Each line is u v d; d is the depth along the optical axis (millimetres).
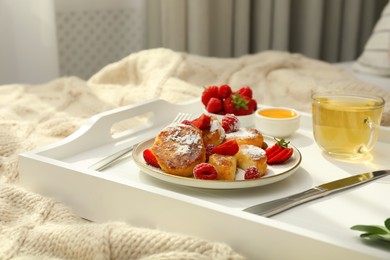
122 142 1133
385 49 1722
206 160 990
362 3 2477
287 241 813
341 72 1638
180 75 1572
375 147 1113
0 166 1097
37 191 1004
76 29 2186
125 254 824
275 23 2281
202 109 1301
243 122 1192
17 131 1227
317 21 2320
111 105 1394
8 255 863
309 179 989
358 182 963
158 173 948
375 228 808
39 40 1917
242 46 2260
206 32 2160
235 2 2238
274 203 892
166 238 818
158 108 1219
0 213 938
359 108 1033
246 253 842
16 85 1517
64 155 1061
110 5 2240
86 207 958
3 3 1885
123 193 917
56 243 865
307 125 1221
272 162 1003
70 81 1515
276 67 1659
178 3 2119
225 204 915
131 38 2320
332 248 791
